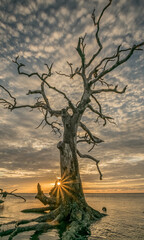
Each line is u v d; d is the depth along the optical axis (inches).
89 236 388.2
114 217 674.2
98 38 623.2
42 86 719.1
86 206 541.6
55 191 791.7
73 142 577.3
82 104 609.9
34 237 361.4
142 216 734.5
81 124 694.5
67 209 506.9
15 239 346.9
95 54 647.8
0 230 401.1
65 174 553.6
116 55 574.6
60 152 589.6
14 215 708.0
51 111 684.1
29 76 650.8
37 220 494.6
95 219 559.5
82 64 643.5
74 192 532.7
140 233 425.7
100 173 757.3
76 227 402.9
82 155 749.9
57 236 369.1
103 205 1365.7
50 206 776.9
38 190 781.9
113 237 383.6
